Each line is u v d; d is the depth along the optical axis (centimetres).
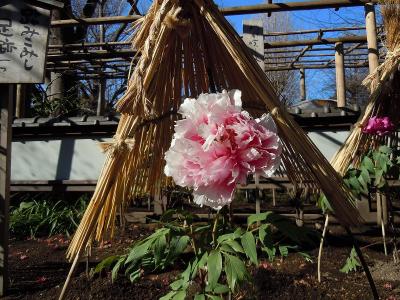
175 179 93
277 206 543
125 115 134
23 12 269
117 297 236
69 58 552
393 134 289
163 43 131
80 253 135
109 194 143
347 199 133
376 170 249
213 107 91
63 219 421
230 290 111
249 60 133
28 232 418
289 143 134
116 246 351
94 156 450
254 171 88
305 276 256
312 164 128
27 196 482
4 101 278
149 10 136
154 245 115
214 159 89
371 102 266
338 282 246
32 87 729
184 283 115
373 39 329
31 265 317
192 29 140
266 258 287
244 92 140
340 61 535
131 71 138
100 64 633
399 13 263
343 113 380
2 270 264
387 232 352
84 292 246
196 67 150
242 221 404
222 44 139
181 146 90
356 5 332
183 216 134
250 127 88
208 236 130
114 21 365
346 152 253
